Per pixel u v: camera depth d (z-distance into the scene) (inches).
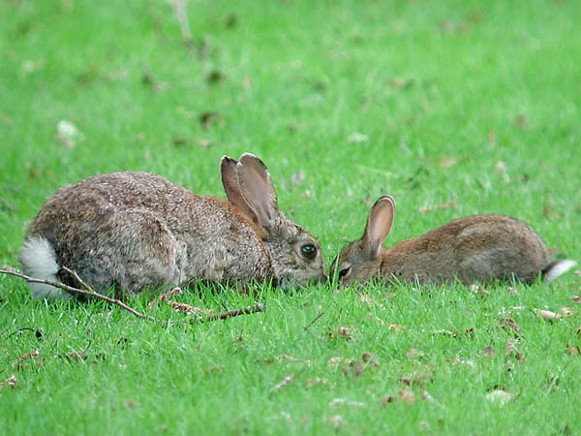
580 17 1066.1
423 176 651.5
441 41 990.4
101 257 458.3
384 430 327.6
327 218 577.0
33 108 833.5
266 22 1053.2
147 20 1064.2
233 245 489.1
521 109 792.9
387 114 786.2
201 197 493.7
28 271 464.1
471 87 847.1
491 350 396.5
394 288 497.4
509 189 627.8
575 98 829.8
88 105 834.2
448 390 361.4
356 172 653.3
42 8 1117.1
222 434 323.6
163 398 352.8
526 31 1019.3
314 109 800.3
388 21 1059.3
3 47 1003.3
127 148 719.1
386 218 516.1
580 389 367.2
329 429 325.7
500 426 337.1
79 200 463.5
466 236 510.6
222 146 709.3
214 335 404.8
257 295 478.0
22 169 687.7
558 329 422.3
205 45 963.3
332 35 1012.5
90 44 1005.2
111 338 409.4
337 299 450.9
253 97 828.0
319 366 377.1
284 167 659.4
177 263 472.7
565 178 658.8
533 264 503.5
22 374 382.0
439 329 415.8
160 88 866.8
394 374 374.0
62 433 330.6
